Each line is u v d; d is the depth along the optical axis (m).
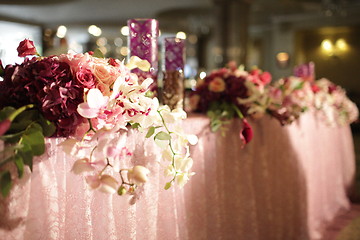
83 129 1.10
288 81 2.39
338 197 3.54
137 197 1.31
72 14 11.59
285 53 12.21
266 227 2.20
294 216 2.53
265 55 13.20
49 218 1.09
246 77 2.08
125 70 1.20
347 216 3.44
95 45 16.66
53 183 1.10
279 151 2.35
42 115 1.07
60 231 1.13
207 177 1.81
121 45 17.02
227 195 1.94
